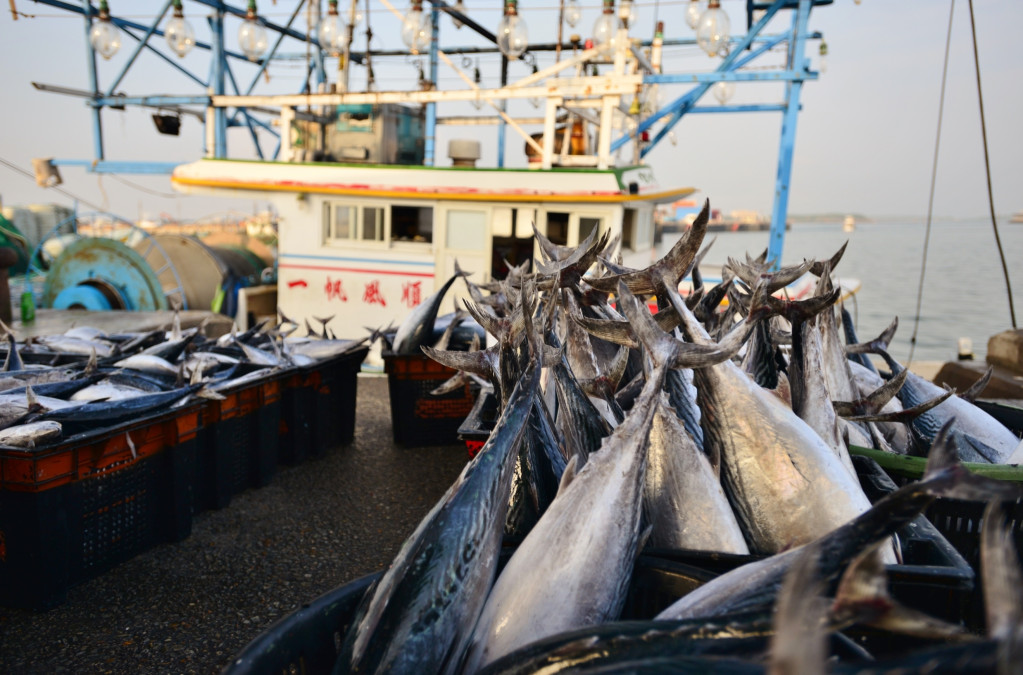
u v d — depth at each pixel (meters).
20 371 4.36
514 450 2.07
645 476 2.28
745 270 3.23
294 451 5.61
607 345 3.49
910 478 2.85
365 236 9.38
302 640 1.78
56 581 3.40
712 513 2.29
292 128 10.69
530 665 1.42
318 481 5.30
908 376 3.88
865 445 3.27
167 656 3.06
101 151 11.41
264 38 10.32
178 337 5.64
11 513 3.31
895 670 0.97
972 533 2.78
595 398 2.77
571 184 8.58
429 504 4.86
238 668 1.61
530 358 2.28
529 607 1.79
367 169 9.29
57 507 3.39
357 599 1.93
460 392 6.14
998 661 0.89
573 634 1.45
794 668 0.82
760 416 2.42
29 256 14.41
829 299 2.68
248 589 3.65
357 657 1.64
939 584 1.94
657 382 2.18
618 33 8.55
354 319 9.52
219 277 11.87
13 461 3.27
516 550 1.96
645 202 9.29
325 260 9.48
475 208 8.90
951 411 3.66
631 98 9.88
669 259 2.80
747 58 11.61
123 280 11.02
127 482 3.85
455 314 6.33
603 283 2.98
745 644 1.38
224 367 5.11
